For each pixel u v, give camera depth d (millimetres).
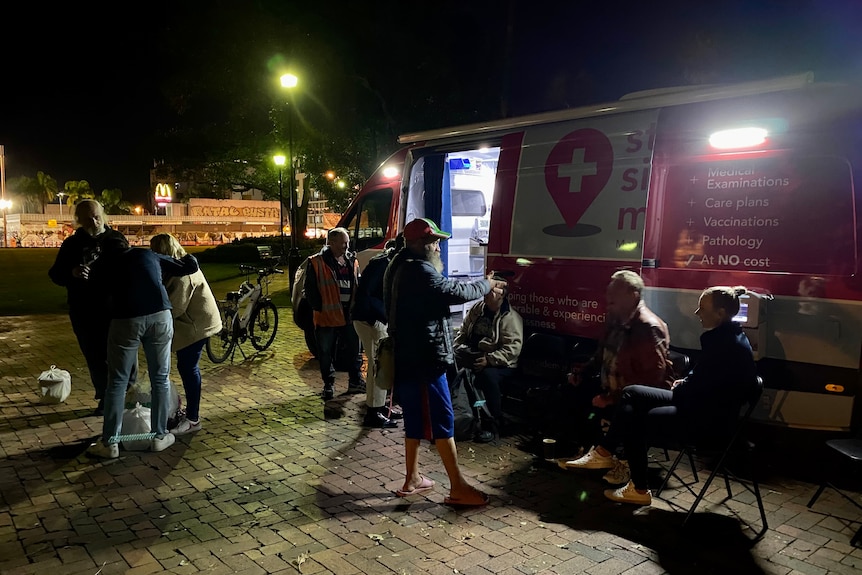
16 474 4621
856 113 4129
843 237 4152
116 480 4531
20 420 5832
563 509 4117
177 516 3980
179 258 5418
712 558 3504
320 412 6164
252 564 3410
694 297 4738
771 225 4406
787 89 4422
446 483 4527
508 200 5918
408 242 4199
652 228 4941
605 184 5219
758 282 4445
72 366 8039
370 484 4500
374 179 8156
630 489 4180
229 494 4312
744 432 4277
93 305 5656
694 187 4750
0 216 78625
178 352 5434
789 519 3975
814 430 4305
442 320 4094
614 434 4172
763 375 4453
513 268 5852
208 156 27141
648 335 4402
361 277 5648
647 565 3422
